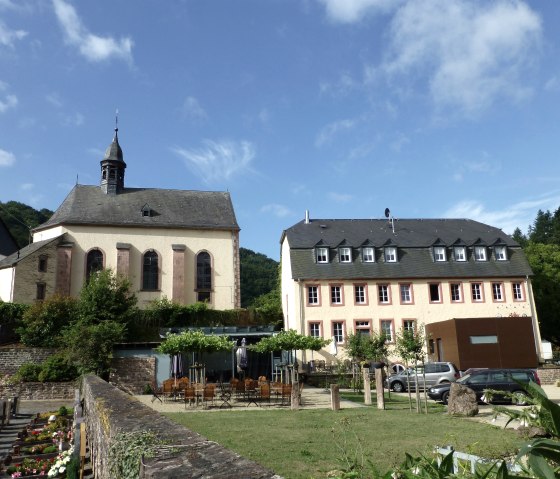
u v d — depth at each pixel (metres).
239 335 35.44
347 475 3.52
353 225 47.69
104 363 30.05
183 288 43.94
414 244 44.53
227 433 14.56
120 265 42.81
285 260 46.53
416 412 19.48
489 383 22.83
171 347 24.34
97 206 45.69
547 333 53.78
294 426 15.87
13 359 32.16
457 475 3.08
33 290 39.81
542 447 2.39
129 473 3.93
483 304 42.59
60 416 17.53
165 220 45.97
